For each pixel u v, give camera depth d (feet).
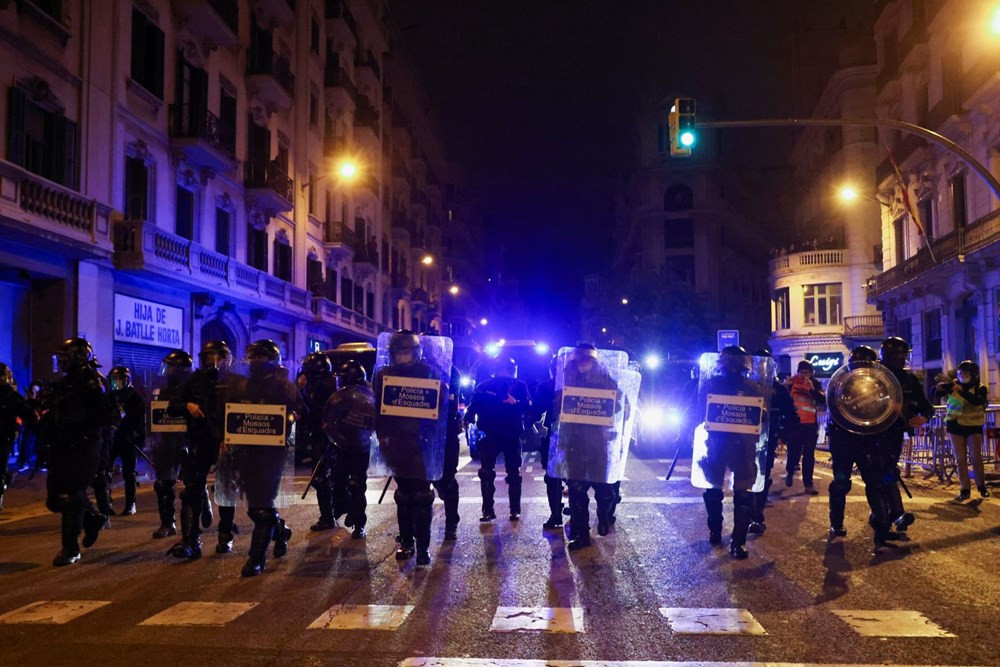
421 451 22.43
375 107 154.51
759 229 226.79
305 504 36.76
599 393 24.97
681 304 159.63
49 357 59.16
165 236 69.21
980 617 17.13
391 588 20.01
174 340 76.02
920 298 96.17
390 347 22.91
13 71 53.72
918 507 33.12
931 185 90.27
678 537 26.68
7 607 18.70
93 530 25.46
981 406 35.35
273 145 100.27
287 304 101.86
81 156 60.59
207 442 24.20
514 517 30.78
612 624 16.76
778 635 15.94
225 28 80.69
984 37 74.54
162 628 16.69
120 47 66.08
